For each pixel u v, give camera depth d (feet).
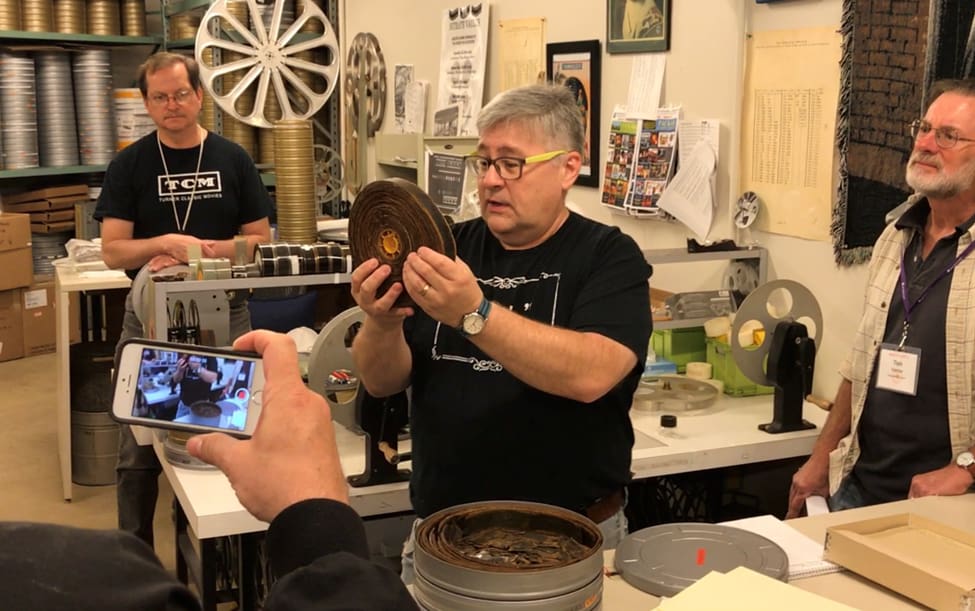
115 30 19.11
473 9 14.62
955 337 6.91
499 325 5.18
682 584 4.84
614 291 5.80
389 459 7.59
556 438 5.87
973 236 6.89
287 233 12.65
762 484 9.73
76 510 12.98
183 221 11.16
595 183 12.35
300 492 2.40
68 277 13.29
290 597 2.18
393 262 5.31
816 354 9.18
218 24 16.17
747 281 10.09
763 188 9.89
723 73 10.28
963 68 7.85
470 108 14.80
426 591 4.46
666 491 9.84
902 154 8.42
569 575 4.29
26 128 18.35
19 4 18.11
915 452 7.18
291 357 2.68
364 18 18.30
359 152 18.57
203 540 8.19
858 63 8.72
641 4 11.28
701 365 9.98
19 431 15.70
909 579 4.84
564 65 12.73
